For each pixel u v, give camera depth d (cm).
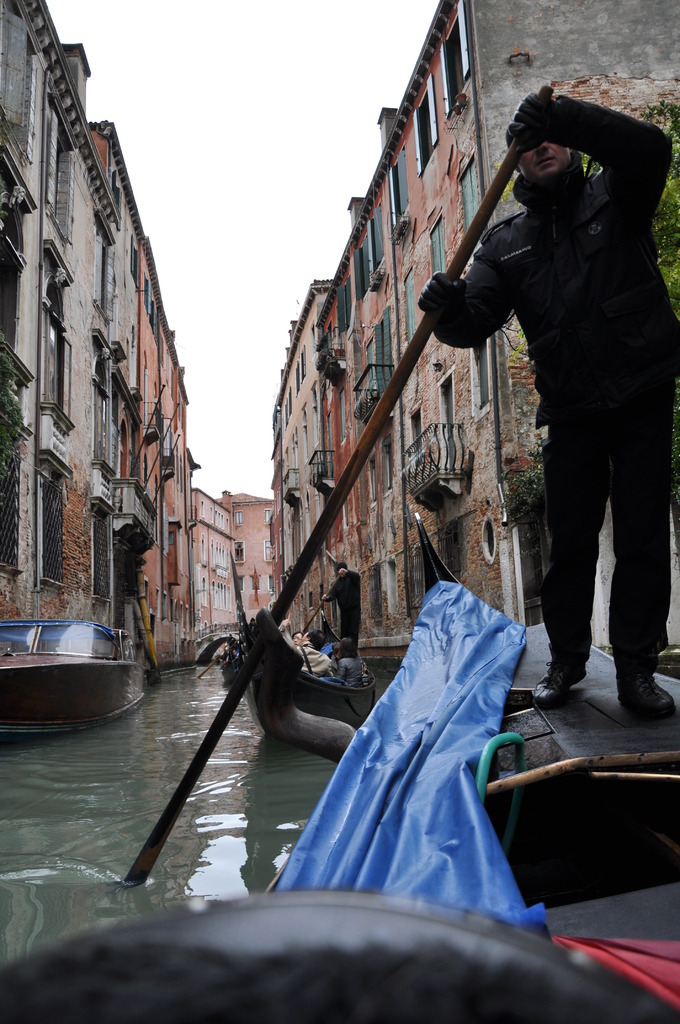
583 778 241
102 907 315
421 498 1576
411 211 1755
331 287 2705
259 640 262
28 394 1217
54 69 1427
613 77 1289
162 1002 24
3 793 550
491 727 245
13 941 281
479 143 1306
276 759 678
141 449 2447
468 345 263
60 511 1380
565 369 248
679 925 147
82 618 1523
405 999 25
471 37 1340
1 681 751
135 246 2495
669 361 243
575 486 259
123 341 2177
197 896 324
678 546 877
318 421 2992
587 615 267
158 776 612
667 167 230
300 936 28
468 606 447
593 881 247
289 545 3919
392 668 1945
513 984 26
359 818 198
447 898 146
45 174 1348
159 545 2941
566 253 246
